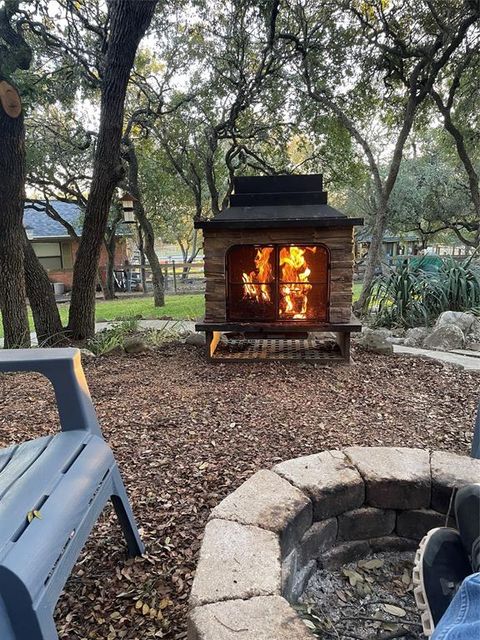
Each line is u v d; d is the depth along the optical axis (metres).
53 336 4.50
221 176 9.20
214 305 3.21
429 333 4.05
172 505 1.50
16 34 3.96
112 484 1.19
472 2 4.78
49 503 0.92
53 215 10.60
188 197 11.13
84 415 1.21
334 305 3.10
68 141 7.87
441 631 0.76
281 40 6.20
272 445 1.92
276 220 2.95
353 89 6.51
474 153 8.13
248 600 0.83
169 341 4.04
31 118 7.61
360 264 10.39
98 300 11.10
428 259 5.32
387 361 3.23
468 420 2.17
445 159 9.36
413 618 1.17
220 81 7.05
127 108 8.18
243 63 6.65
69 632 1.03
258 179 3.14
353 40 6.00
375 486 1.30
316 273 3.11
